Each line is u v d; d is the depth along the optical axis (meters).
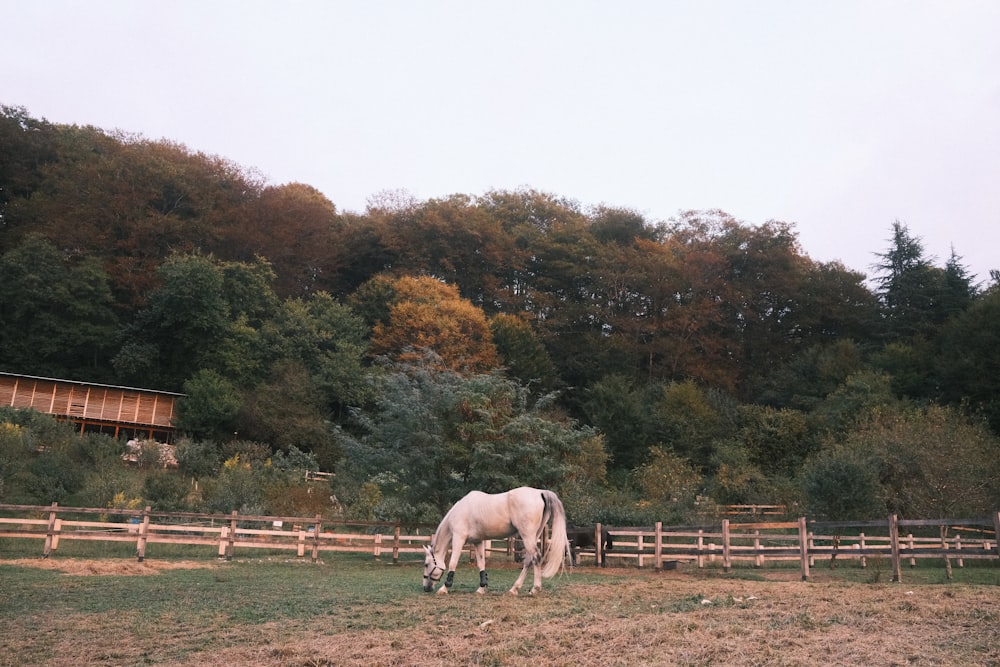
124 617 9.51
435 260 66.81
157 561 17.28
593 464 37.28
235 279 52.69
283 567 17.39
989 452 28.20
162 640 8.22
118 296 53.81
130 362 45.66
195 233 58.78
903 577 15.93
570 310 65.56
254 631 8.62
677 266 67.88
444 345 49.25
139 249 55.56
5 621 9.23
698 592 11.62
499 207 81.88
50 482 26.72
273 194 68.12
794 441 42.72
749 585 12.83
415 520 22.16
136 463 34.91
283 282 62.94
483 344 50.69
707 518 30.00
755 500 35.59
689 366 62.09
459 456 22.12
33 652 7.70
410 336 50.34
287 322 50.25
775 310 70.62
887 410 38.19
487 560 21.23
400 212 71.12
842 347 56.44
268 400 43.12
